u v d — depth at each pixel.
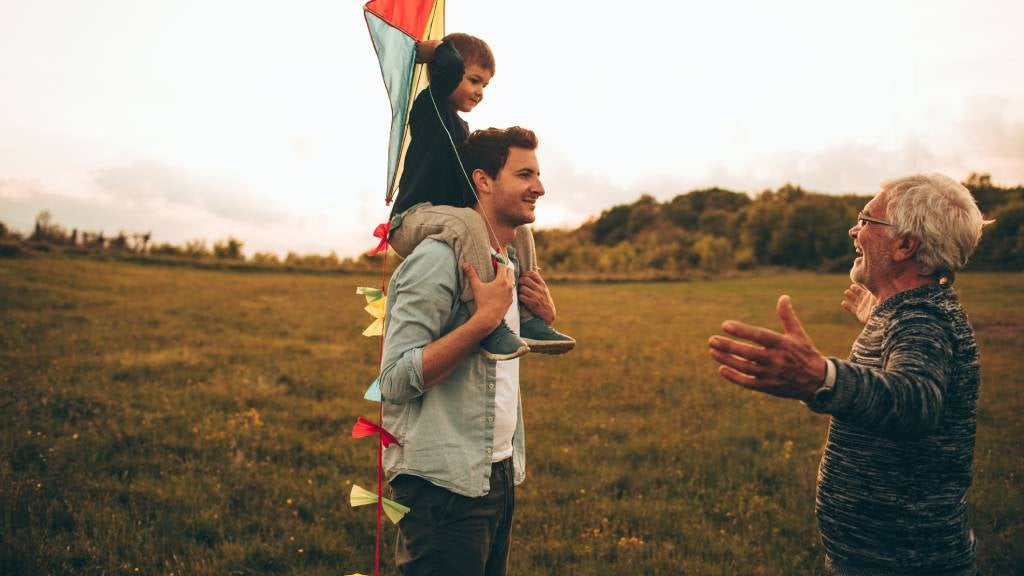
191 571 3.95
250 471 5.71
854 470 2.10
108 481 5.21
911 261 2.11
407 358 2.11
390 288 2.38
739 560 4.35
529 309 2.67
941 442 1.99
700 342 16.20
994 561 4.23
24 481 5.00
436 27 2.52
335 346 13.95
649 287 41.72
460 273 2.26
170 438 6.48
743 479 6.04
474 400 2.31
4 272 23.03
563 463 6.39
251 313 19.06
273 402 8.52
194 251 48.56
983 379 10.77
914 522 2.01
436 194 2.59
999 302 24.45
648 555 4.43
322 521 4.79
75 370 9.62
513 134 2.39
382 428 2.36
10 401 7.35
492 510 2.37
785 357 1.65
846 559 2.12
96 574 3.83
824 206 74.50
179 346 12.57
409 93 2.31
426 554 2.26
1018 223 49.31
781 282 45.62
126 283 24.84
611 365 12.45
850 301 2.84
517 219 2.42
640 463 6.55
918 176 2.14
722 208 104.25
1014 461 6.38
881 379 1.70
